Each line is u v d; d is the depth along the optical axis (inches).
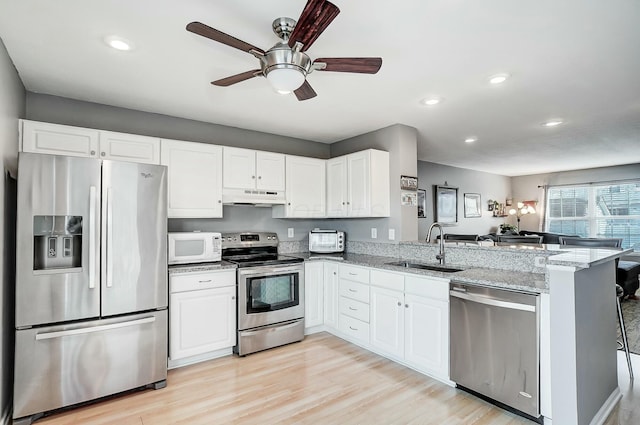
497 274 99.6
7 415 83.5
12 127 89.0
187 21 70.8
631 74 96.7
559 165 273.6
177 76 97.7
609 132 164.2
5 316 82.4
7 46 80.4
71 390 86.7
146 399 93.3
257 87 105.9
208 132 142.6
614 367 94.5
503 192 332.8
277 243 160.7
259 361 117.8
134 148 113.3
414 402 91.0
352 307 133.3
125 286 94.3
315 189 158.7
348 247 169.0
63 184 86.3
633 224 269.1
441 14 67.7
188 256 120.6
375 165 142.2
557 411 74.0
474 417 84.0
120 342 93.6
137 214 96.7
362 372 109.0
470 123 146.0
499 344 86.4
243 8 66.5
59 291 85.6
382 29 73.1
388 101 118.3
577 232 300.0
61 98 112.3
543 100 118.1
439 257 124.0
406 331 111.0
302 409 88.0
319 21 56.6
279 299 133.0
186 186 123.1
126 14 68.4
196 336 114.2
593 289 83.2
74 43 79.5
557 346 74.0
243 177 137.3
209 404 90.7
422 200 253.8
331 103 120.1
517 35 75.7
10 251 87.1
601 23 70.8
